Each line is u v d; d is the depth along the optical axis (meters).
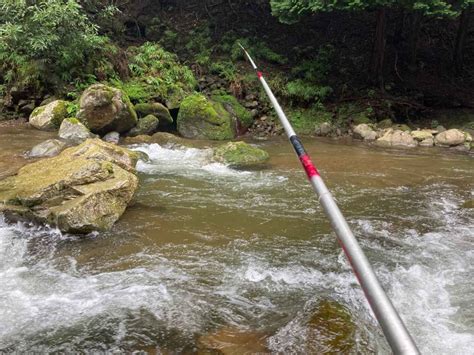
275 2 11.14
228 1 14.85
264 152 7.87
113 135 8.56
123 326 2.93
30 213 4.47
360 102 11.70
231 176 6.68
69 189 4.65
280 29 14.34
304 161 1.43
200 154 7.90
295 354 2.60
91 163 4.91
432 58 13.90
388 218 5.05
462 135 9.63
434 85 12.80
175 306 3.18
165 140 8.81
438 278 3.69
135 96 9.79
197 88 11.38
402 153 8.79
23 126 8.95
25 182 4.88
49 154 6.75
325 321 2.91
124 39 12.74
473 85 12.99
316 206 5.39
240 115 10.63
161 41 13.07
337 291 3.43
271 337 2.78
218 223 4.79
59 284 3.46
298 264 3.89
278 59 13.00
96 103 8.32
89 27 10.18
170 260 3.91
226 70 11.98
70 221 4.26
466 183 6.59
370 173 7.05
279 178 6.62
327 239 4.43
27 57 9.55
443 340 2.86
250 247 4.22
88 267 3.75
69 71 9.74
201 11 14.73
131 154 6.46
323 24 14.53
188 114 9.63
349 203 5.54
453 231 4.71
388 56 13.46
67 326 2.92
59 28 9.52
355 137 10.52
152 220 4.79
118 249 4.09
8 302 3.19
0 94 9.77
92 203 4.47
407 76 13.04
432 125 11.05
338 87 12.30
